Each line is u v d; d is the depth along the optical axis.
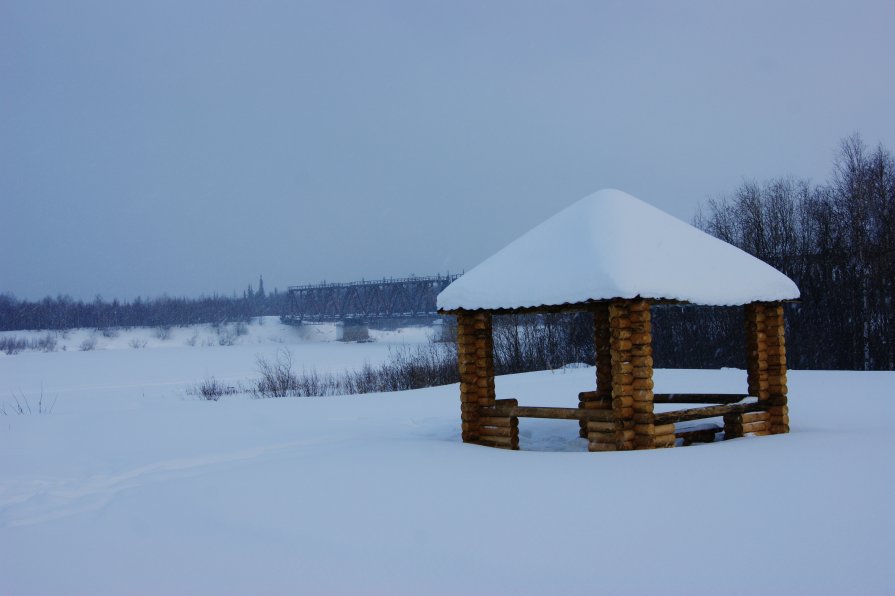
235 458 10.73
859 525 5.51
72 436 13.04
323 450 10.54
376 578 5.07
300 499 7.42
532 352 34.03
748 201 38.03
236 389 29.72
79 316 123.81
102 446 12.05
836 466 7.48
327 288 96.38
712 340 36.44
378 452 9.93
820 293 34.56
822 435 9.70
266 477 8.56
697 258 10.10
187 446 11.84
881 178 32.41
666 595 4.48
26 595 5.12
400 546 5.73
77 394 28.67
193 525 6.72
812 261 34.72
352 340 81.50
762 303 10.73
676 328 37.69
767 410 10.63
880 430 10.38
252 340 101.06
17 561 5.93
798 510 5.97
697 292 9.50
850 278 33.28
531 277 10.01
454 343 32.19
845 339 33.34
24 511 7.84
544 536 5.74
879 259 31.44
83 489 9.00
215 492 7.94
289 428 13.73
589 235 10.02
